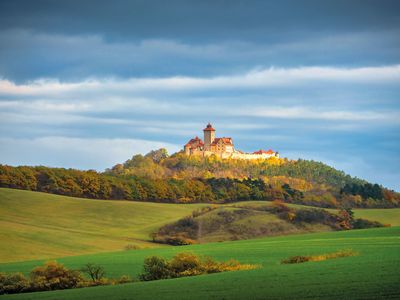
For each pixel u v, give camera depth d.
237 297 50.59
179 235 140.88
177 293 54.06
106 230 149.75
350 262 65.56
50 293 59.47
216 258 82.94
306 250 87.12
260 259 80.44
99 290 59.09
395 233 107.88
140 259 87.50
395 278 53.69
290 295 49.88
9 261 103.88
